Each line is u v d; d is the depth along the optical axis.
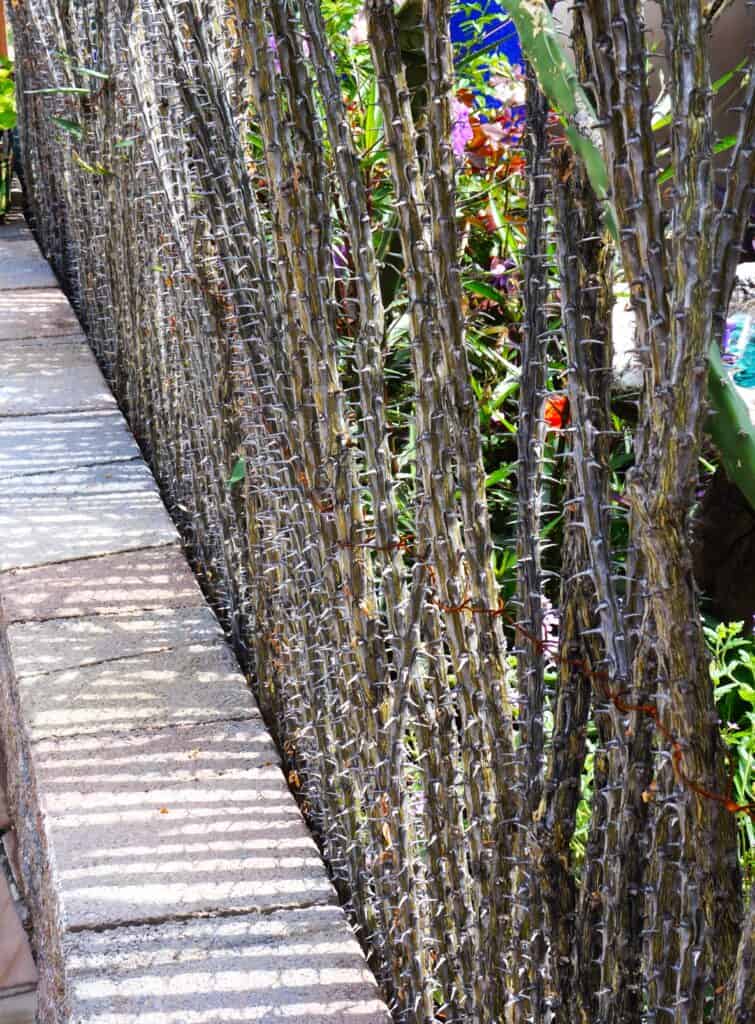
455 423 1.22
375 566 1.67
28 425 3.26
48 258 4.99
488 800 1.37
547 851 1.25
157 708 2.08
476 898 1.43
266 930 1.62
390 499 1.47
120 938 1.60
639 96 0.84
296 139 1.40
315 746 1.88
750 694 1.82
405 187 1.19
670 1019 1.07
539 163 1.15
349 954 1.58
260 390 1.89
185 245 2.23
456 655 1.33
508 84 2.70
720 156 2.05
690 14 0.80
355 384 1.96
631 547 1.04
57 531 2.69
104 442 3.17
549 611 1.40
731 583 2.27
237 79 1.98
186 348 2.47
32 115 4.83
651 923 1.06
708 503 2.26
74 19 3.24
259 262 1.74
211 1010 1.49
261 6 1.35
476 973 1.47
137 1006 1.49
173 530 2.71
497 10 2.52
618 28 0.83
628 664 1.06
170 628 2.33
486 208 2.71
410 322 1.23
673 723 0.94
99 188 3.40
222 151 1.81
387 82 1.16
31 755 1.97
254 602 2.17
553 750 1.22
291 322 1.53
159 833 1.79
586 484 1.06
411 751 1.68
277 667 2.12
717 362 0.85
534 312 1.19
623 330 2.11
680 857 1.01
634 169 0.85
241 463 2.15
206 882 1.70
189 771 1.93
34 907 2.10
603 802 1.17
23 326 4.04
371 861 1.69
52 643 2.26
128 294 3.09
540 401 1.21
